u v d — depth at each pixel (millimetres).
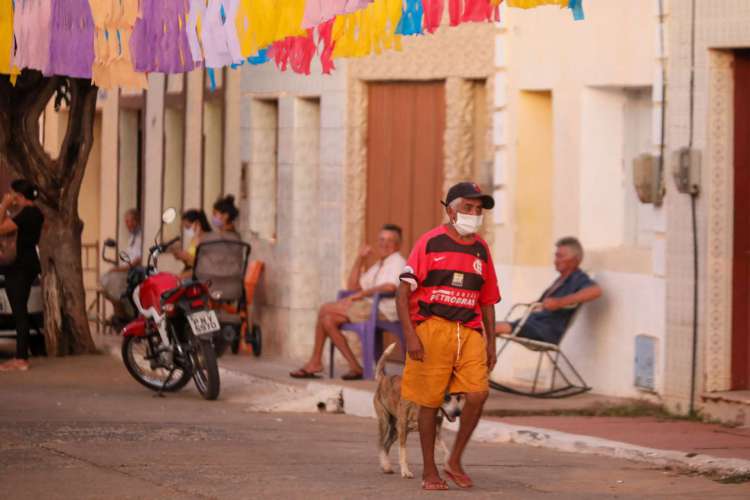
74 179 48312
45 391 40969
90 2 31375
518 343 38688
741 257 34938
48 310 48469
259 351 49812
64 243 48562
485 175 42438
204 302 40250
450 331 24812
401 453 26109
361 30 29516
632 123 39438
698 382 34875
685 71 35062
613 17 37938
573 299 37531
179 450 28984
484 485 25531
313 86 48625
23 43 32938
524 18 40906
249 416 36875
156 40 30359
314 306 50000
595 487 25641
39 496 23516
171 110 63531
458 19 25781
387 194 46500
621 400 37000
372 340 41562
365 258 43969
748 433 32500
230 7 28172
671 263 35594
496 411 35594
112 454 28141
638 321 37062
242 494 23875
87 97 47844
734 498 24359
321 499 23562
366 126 47250
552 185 40719
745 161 34938
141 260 58406
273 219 52562
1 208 44688
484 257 25109
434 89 44938
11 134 47031
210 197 59188
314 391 40312
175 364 40562
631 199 39500
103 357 48406
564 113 39844
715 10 34344
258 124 52188
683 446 30297
